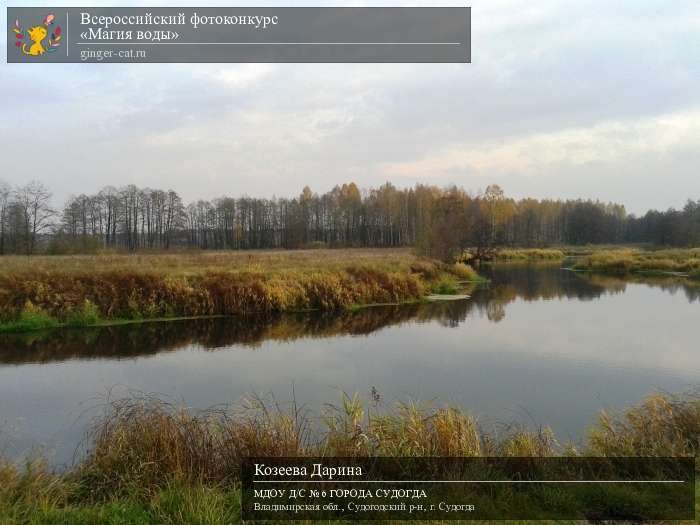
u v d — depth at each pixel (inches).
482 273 1459.2
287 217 3100.4
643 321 675.4
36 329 565.0
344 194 3265.3
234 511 152.7
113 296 631.2
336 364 450.6
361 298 814.5
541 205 3772.1
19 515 147.3
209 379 400.8
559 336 578.6
